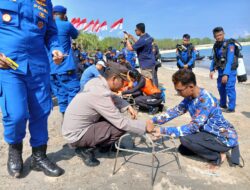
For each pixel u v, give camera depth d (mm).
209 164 3477
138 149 3896
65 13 4480
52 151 3844
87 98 3160
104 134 3213
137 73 6086
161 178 3135
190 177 3168
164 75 16031
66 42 4406
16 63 2775
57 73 4426
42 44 3016
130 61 14695
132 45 6691
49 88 3184
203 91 3299
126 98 6051
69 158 3631
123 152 3797
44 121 3162
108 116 3113
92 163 3402
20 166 3131
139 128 3160
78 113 3209
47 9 3043
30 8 2828
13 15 2736
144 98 5934
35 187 2975
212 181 3102
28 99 3020
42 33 3006
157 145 3826
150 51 6684
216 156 3393
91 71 5094
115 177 3164
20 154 3150
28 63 2865
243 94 8867
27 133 4535
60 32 4297
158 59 10594
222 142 3332
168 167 3379
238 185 3037
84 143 3271
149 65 6684
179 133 3295
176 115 3615
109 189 2939
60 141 4211
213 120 3322
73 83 4535
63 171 3242
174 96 8180
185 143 3400
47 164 3186
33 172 3262
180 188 2967
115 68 3154
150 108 5965
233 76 5914
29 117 3104
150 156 3664
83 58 12031
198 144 3355
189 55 7770
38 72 2975
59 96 4688
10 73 2771
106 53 16125
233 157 3361
